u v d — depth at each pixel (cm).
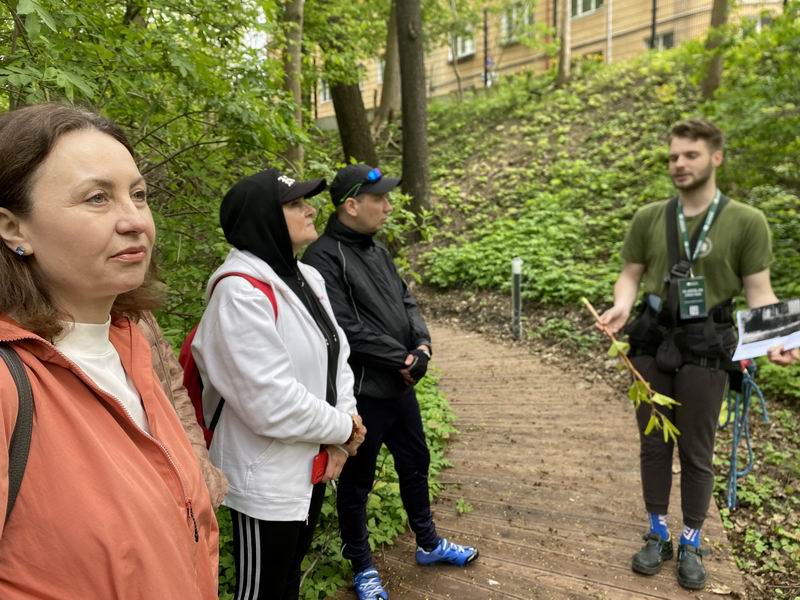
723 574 281
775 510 338
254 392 170
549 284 796
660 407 271
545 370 610
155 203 315
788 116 624
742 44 642
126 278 102
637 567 282
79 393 101
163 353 153
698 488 267
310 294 207
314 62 748
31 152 93
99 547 91
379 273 252
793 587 276
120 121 290
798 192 809
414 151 1114
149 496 101
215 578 126
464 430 464
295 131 322
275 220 184
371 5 1330
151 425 117
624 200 976
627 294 284
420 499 278
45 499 88
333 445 196
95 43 241
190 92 280
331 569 276
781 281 622
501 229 1000
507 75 1861
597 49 1827
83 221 96
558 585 275
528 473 388
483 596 268
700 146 248
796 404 458
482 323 797
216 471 157
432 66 2173
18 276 96
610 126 1236
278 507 179
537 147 1275
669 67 1177
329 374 201
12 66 195
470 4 1805
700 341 253
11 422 87
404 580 278
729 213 253
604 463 398
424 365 242
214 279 183
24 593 87
